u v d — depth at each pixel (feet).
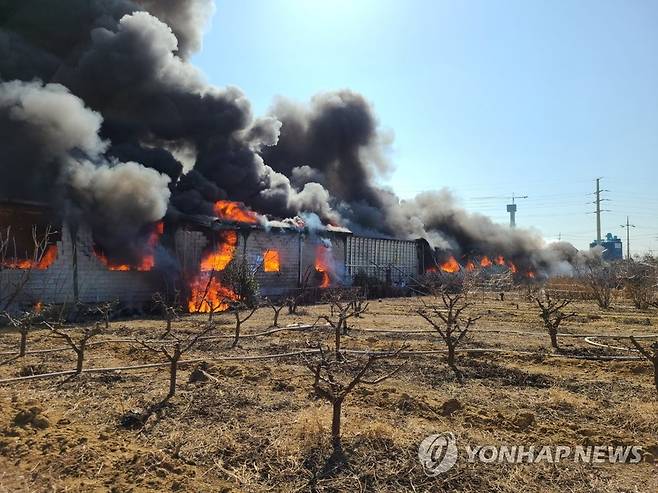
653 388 25.53
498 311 67.26
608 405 22.39
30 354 32.19
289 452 16.21
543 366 31.14
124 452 16.34
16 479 14.39
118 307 59.88
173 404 21.12
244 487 14.12
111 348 34.63
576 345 38.99
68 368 27.99
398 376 27.35
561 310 69.97
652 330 48.91
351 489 14.01
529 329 48.98
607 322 56.13
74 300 55.42
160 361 30.35
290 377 26.27
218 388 23.67
